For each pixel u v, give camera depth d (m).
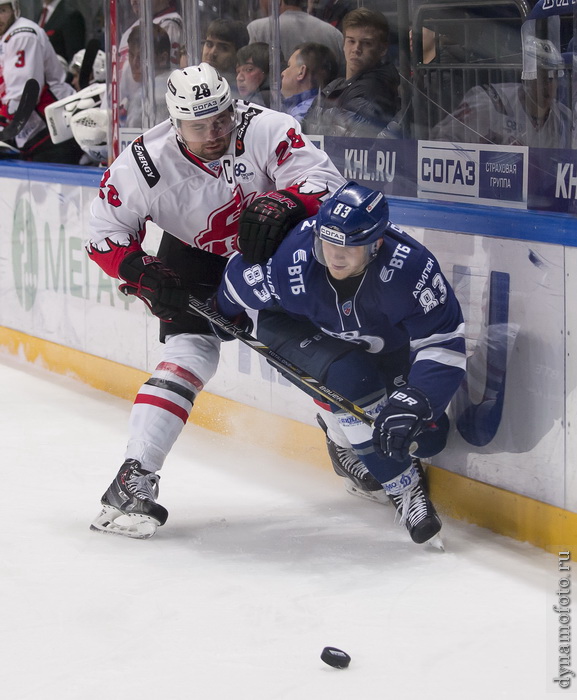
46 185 19.58
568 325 10.72
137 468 11.62
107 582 10.34
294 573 10.58
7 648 8.90
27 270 20.69
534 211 11.45
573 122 10.98
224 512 12.59
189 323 12.28
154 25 16.64
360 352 11.12
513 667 8.45
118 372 18.42
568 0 10.88
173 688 8.13
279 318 11.59
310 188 11.02
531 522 11.38
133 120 17.55
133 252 11.69
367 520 12.24
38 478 13.92
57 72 21.95
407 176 13.30
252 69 15.27
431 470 12.73
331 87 14.23
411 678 8.28
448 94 12.57
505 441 11.64
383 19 13.27
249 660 8.61
